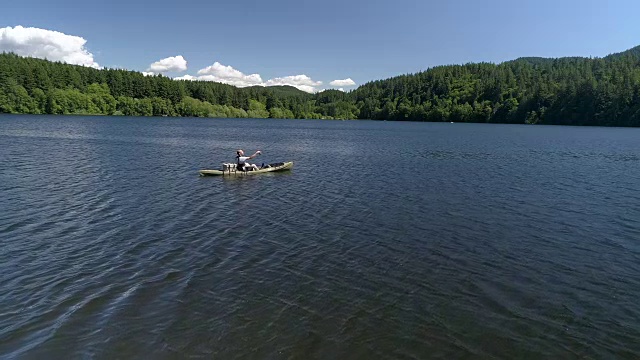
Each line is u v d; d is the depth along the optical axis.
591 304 13.59
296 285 14.29
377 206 25.47
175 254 16.77
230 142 73.31
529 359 10.72
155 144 64.25
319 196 28.11
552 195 29.80
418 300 13.51
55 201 24.64
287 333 11.45
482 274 15.65
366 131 121.81
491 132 118.00
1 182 29.48
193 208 24.08
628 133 112.62
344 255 17.11
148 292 13.56
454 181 34.94
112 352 10.55
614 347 11.31
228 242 18.31
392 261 16.62
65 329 11.45
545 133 112.50
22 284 13.90
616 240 19.94
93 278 14.47
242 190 29.73
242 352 10.60
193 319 12.05
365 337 11.38
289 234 19.59
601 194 30.41
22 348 10.62
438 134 107.12
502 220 22.97
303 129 129.00
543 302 13.65
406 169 41.78
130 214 22.38
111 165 40.00
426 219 22.78
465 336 11.60
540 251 18.23
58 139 65.19
